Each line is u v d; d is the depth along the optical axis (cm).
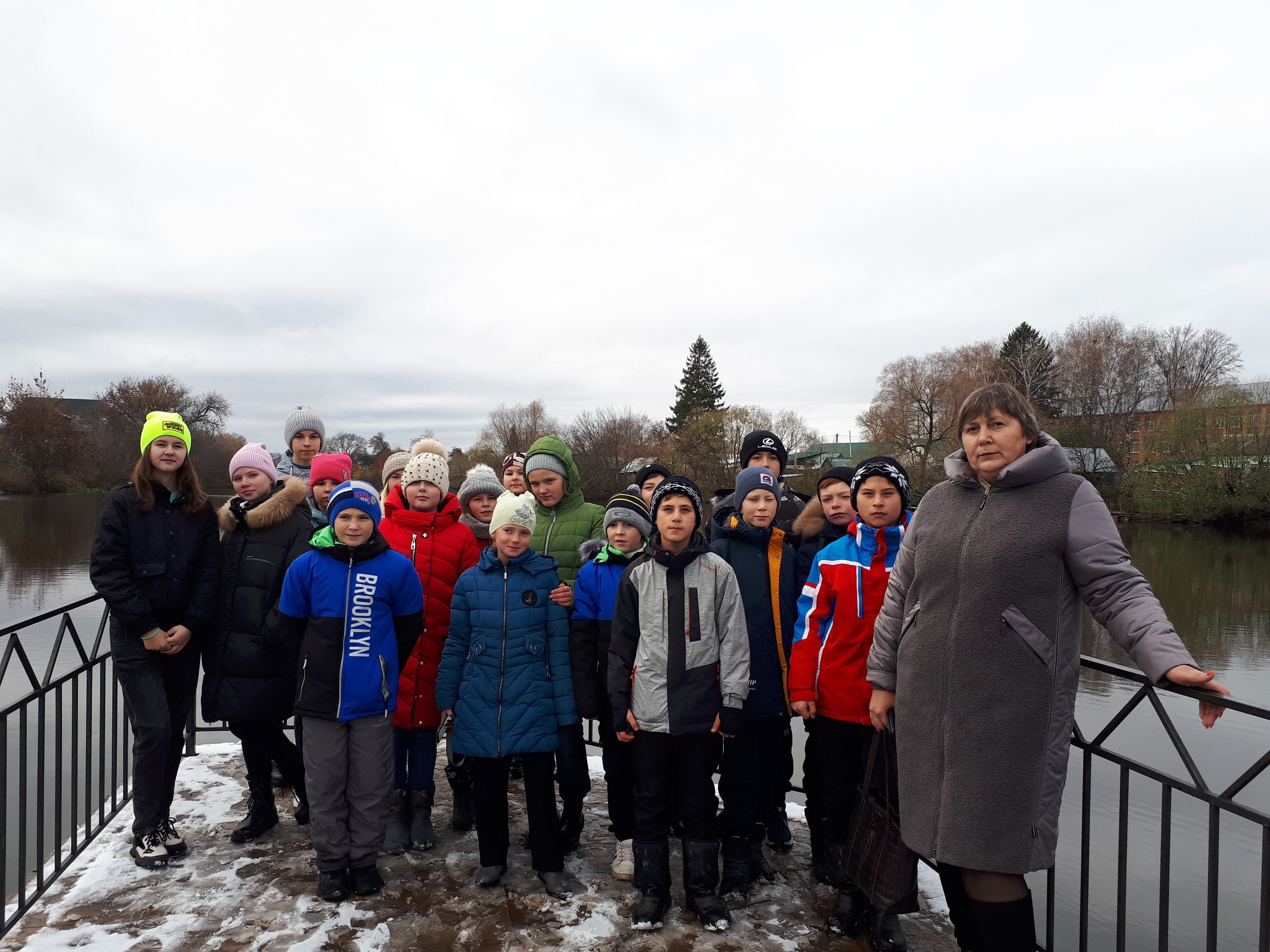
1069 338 5228
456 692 288
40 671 743
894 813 217
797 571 311
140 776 288
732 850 276
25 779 260
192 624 295
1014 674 186
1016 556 188
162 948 236
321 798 267
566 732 303
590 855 313
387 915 259
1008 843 184
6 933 244
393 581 285
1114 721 212
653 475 362
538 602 292
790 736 326
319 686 268
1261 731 798
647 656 265
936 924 262
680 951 239
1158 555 2528
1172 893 500
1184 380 4678
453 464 5425
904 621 214
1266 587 1981
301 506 340
